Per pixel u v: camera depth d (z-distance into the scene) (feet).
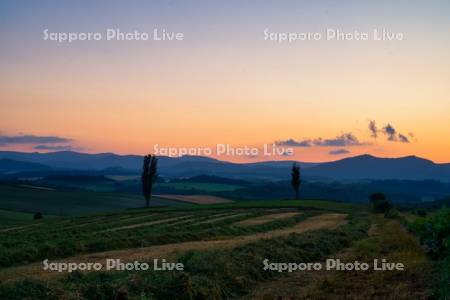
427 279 69.05
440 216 102.53
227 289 64.69
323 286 64.95
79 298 53.16
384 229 172.35
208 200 556.10
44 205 406.62
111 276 62.34
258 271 74.64
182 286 59.62
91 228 168.04
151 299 55.57
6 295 51.65
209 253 79.10
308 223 212.23
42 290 53.57
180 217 238.27
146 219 225.56
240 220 219.41
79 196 479.41
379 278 69.87
